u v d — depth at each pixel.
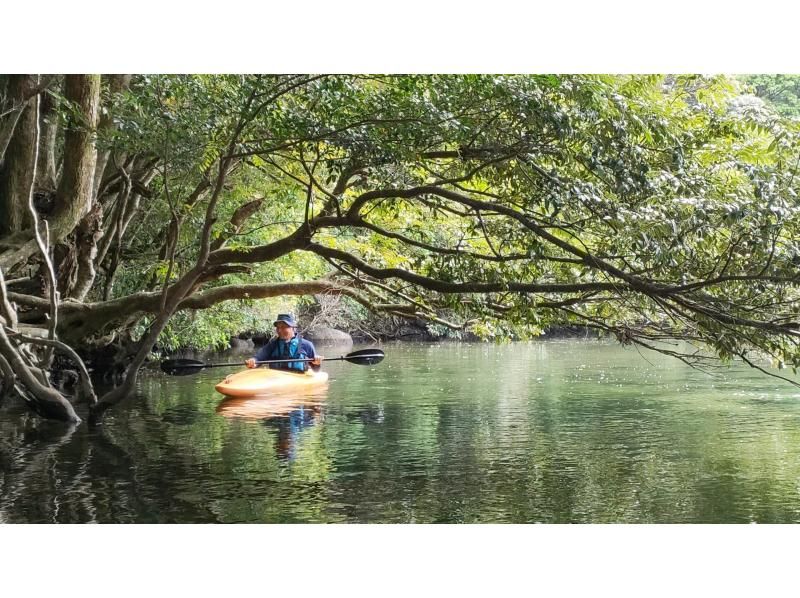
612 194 7.05
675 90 8.68
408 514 5.44
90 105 9.94
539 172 7.02
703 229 6.53
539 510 5.55
